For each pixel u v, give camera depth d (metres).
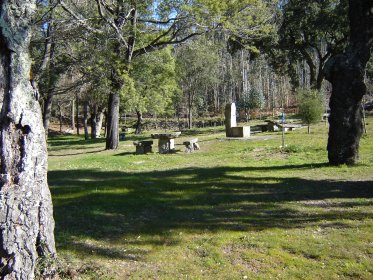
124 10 21.00
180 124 58.66
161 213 7.13
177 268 4.66
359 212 6.80
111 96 22.89
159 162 15.31
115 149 22.69
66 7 18.59
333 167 11.43
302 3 35.31
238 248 5.27
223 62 69.00
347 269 4.53
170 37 24.08
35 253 3.82
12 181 3.72
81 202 8.01
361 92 11.34
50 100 26.22
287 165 12.60
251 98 53.44
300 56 40.47
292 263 4.75
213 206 7.56
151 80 31.58
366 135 19.17
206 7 20.16
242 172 11.66
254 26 23.41
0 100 3.74
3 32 3.70
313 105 23.23
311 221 6.40
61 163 16.66
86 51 20.33
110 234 5.88
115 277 4.39
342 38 36.59
